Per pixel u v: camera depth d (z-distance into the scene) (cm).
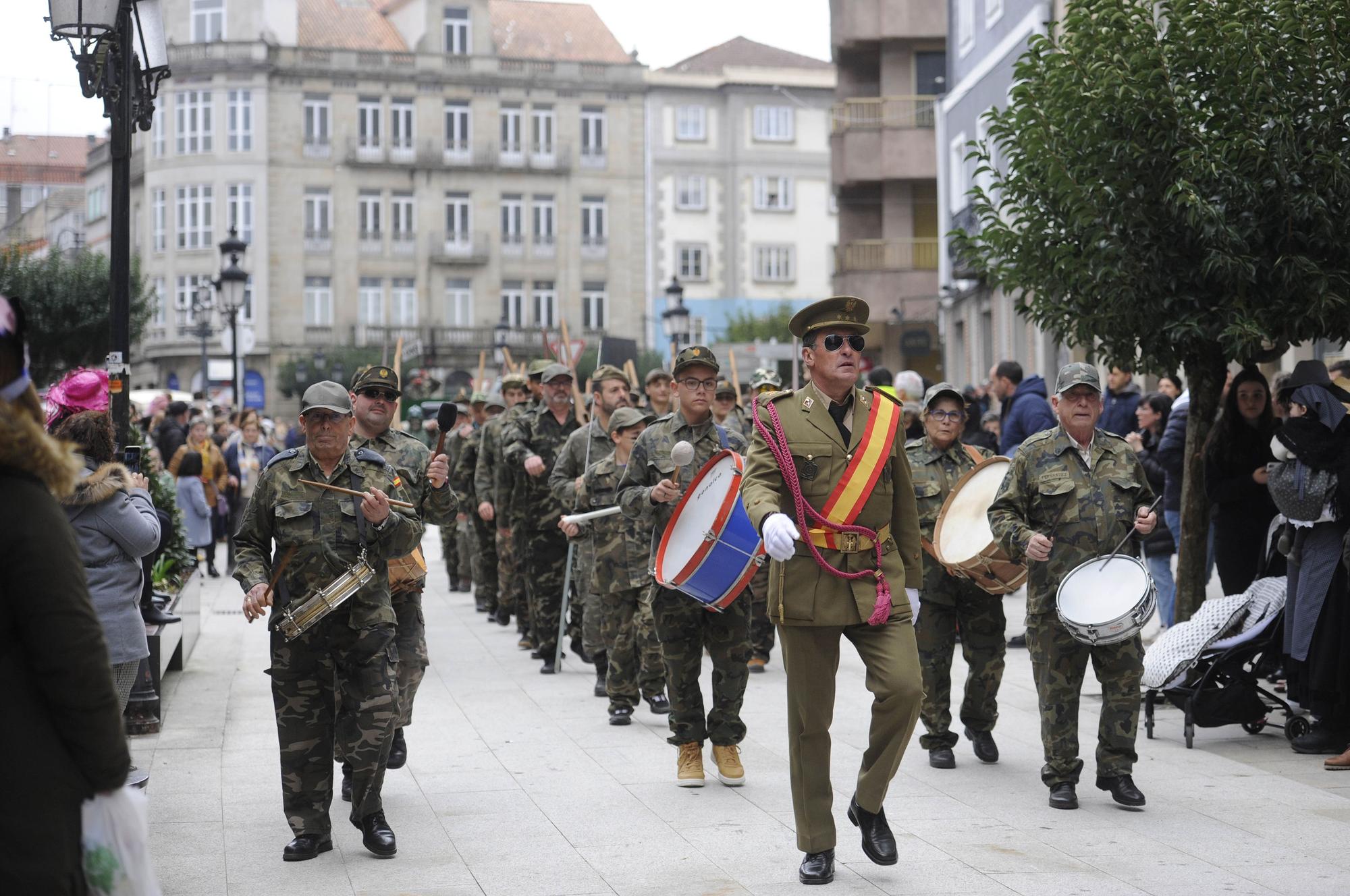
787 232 7038
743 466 730
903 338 3616
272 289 6266
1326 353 1448
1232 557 981
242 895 588
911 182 3841
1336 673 816
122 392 916
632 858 638
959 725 945
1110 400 1284
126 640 648
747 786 774
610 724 955
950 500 832
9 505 308
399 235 6419
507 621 1483
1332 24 872
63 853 309
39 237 7081
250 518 643
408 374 6059
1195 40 899
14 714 307
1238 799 733
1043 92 951
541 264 6594
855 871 612
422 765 830
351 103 6356
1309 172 870
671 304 2780
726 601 728
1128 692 717
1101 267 905
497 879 607
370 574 637
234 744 888
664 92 6894
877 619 587
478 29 6525
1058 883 590
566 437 1212
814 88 7044
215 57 6216
